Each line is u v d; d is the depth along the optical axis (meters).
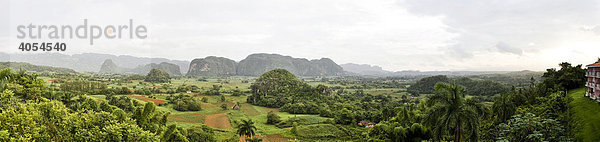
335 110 103.19
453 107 25.47
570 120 32.53
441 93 26.09
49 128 24.16
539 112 38.28
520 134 26.72
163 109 93.44
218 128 74.50
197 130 58.78
